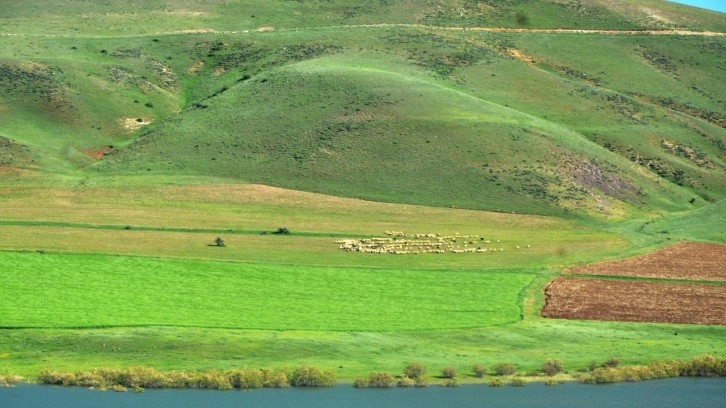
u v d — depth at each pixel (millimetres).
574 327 95938
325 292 105312
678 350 91000
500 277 115875
